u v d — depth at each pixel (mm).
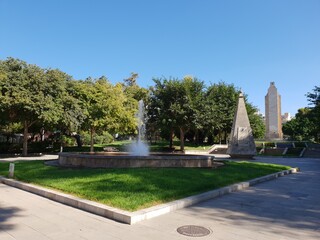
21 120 26812
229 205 7387
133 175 9820
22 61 26656
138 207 6336
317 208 7277
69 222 5816
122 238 4945
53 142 34938
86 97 30969
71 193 7750
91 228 5453
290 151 37000
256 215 6480
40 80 25625
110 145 42469
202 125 38438
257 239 4957
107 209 6184
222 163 16062
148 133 45094
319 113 32312
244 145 26094
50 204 7301
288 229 5547
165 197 7176
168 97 37812
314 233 5348
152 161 12602
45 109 25312
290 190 9883
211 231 5320
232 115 45312
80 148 35531
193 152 38281
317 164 22641
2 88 24078
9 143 31297
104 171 10859
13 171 11000
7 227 5492
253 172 12969
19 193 8734
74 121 28172
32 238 4918
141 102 38906
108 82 35625
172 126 37469
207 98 39000
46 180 9469
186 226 5582
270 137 57438
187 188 8227
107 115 31469
